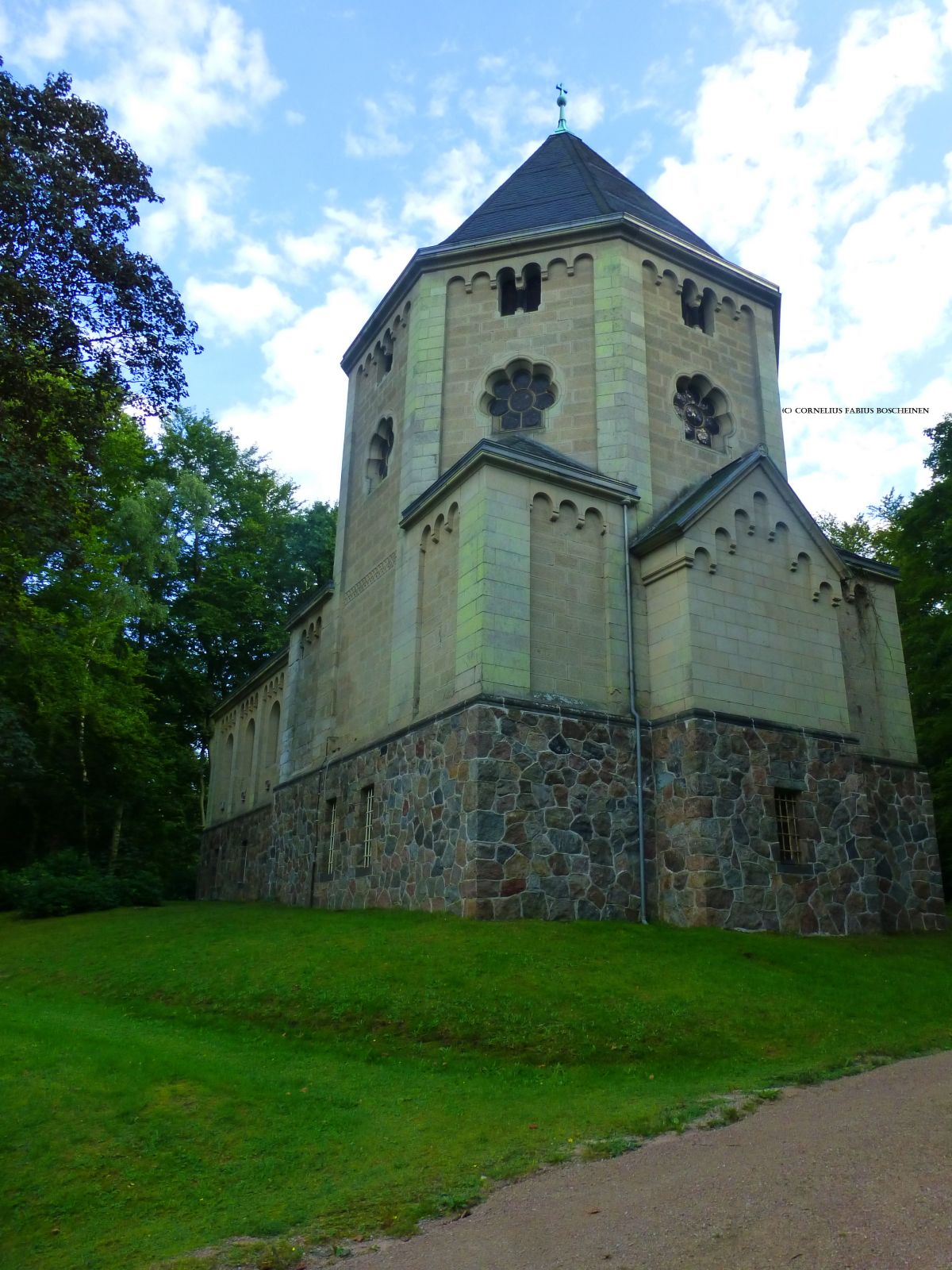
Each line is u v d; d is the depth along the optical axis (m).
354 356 29.86
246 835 34.19
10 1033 12.08
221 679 48.12
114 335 17.69
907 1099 9.40
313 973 14.11
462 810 18.05
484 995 12.88
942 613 31.20
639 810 19.16
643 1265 5.79
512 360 24.30
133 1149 8.81
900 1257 5.44
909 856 22.44
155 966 16.17
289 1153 8.70
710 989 13.52
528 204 27.72
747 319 26.52
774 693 20.20
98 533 35.91
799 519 22.03
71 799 34.94
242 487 50.41
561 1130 9.04
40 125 16.89
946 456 30.30
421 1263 6.37
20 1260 7.09
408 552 23.08
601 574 20.81
